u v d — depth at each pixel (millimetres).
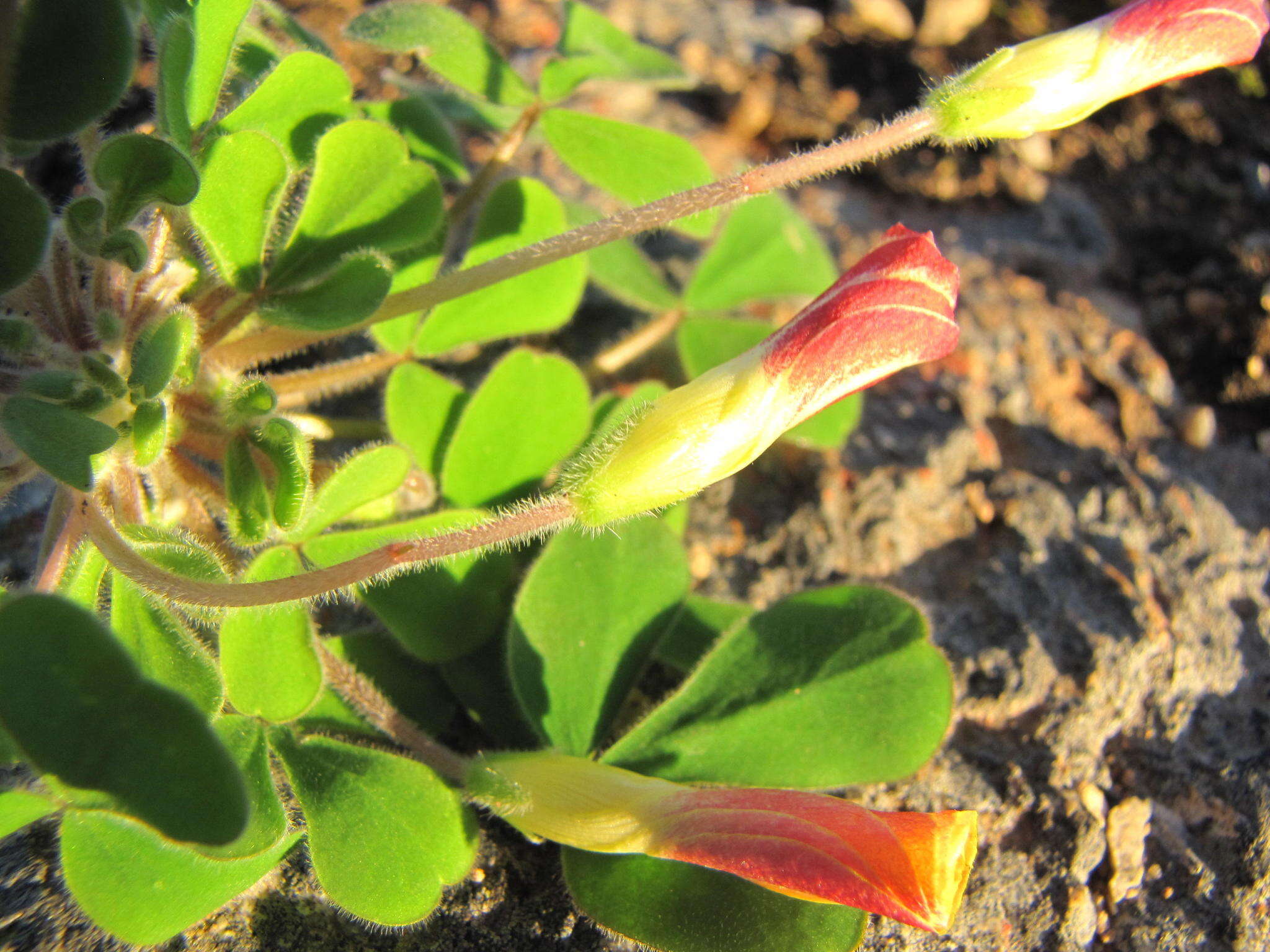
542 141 140
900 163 148
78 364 76
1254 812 94
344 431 105
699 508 112
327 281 84
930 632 88
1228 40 80
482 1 156
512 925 82
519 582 96
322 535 86
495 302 107
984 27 165
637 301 119
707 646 96
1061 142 149
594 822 76
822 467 115
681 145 115
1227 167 146
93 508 71
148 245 83
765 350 72
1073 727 97
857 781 83
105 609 82
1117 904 90
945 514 112
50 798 68
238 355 94
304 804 76
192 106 80
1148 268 139
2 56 68
